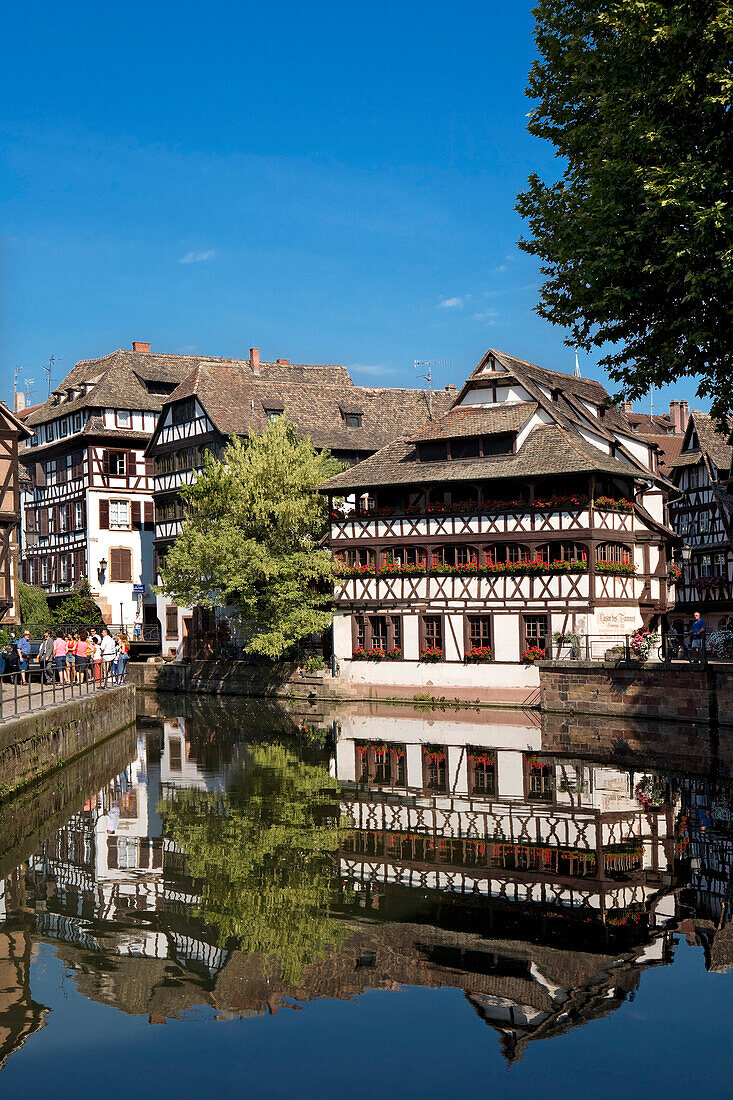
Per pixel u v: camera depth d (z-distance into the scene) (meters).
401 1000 9.81
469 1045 8.84
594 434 39.62
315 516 41.78
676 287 16.30
